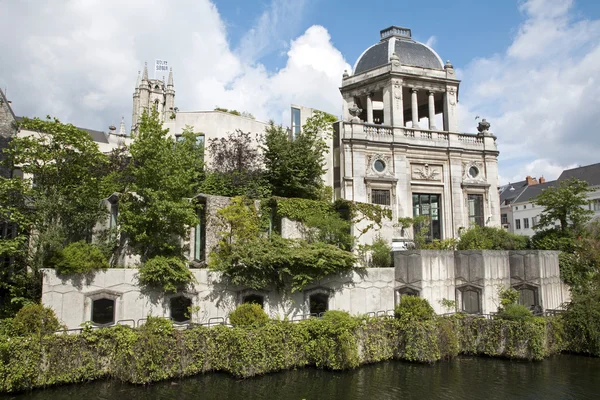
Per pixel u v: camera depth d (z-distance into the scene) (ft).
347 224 86.12
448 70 131.44
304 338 68.28
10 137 90.89
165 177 73.10
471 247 100.68
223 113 116.37
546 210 114.73
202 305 70.28
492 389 62.44
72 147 79.71
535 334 74.90
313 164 106.93
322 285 77.92
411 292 83.82
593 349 78.28
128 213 71.15
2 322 60.08
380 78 127.34
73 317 62.54
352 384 62.75
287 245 75.97
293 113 131.44
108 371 59.47
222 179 98.37
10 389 53.01
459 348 78.38
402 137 122.31
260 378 63.21
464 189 125.70
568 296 94.38
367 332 71.92
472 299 86.12
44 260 67.00
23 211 72.49
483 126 133.18
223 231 78.89
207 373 63.46
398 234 115.75
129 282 66.44
